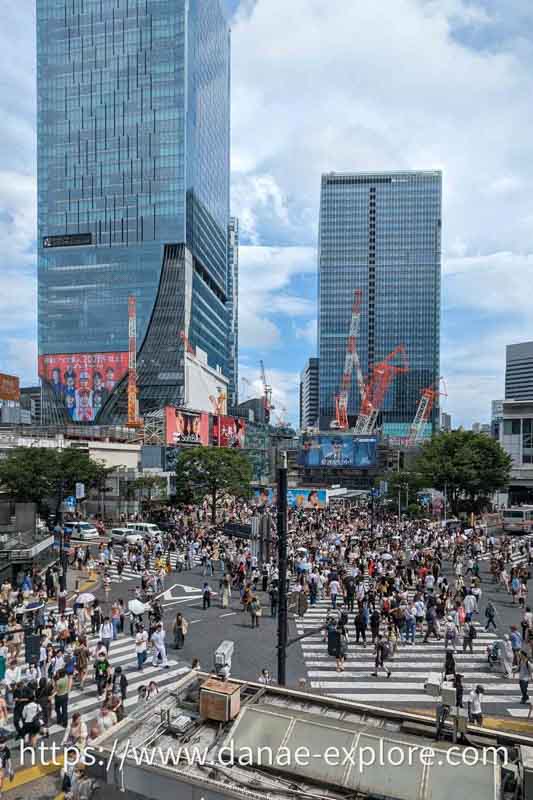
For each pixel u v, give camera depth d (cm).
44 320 14250
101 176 14200
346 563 3909
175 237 13775
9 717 1894
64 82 14500
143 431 8862
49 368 13125
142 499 6819
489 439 7431
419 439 17688
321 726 991
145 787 916
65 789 1384
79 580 3812
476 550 4634
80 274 14125
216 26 17338
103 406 12812
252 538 2830
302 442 11062
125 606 3244
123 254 13950
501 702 2067
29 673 1930
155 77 14062
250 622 2995
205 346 15762
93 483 5816
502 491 9306
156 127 13988
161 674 2270
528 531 6575
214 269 17000
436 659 2506
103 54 14338
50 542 4028
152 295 13738
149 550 4509
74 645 2283
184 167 13850
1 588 3300
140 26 14162
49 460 5147
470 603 2795
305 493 7856
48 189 14412
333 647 2153
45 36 14612
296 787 882
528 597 3572
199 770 920
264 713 1036
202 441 9294
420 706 2008
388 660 2488
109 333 13888
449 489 7650
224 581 3322
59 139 14438
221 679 1160
